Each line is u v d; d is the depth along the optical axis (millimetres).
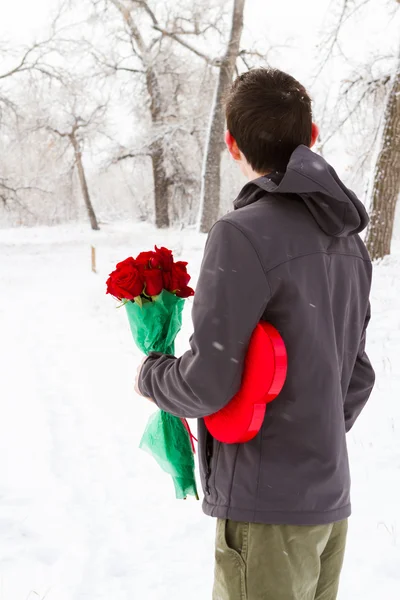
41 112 32469
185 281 1745
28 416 5527
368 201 12602
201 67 32312
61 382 6637
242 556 1423
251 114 1443
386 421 4688
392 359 6238
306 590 1453
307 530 1397
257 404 1333
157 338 1771
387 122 12297
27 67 29812
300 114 1461
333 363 1417
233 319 1312
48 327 9781
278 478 1383
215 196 25750
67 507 3766
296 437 1389
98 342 8539
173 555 3203
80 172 36094
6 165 35094
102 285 14125
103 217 49969
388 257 12414
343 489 1438
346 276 1495
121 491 4000
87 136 33844
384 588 2785
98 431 5109
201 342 1324
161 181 34750
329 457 1398
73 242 28562
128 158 35094
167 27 29625
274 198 1421
